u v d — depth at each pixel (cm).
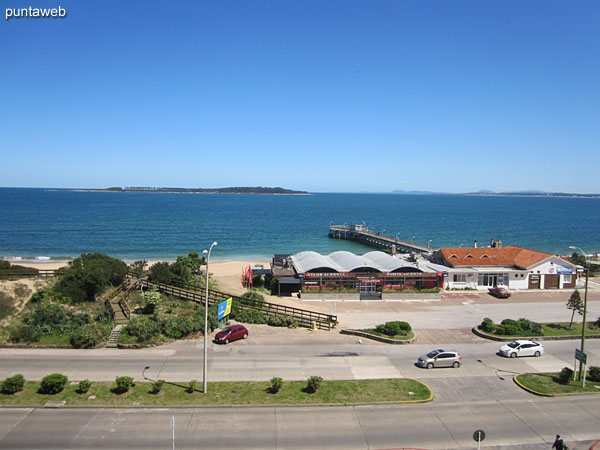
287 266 6600
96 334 3706
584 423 2573
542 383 3119
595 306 5616
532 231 16838
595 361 3644
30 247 10812
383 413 2620
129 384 2769
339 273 5928
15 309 4150
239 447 2225
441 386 3061
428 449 2270
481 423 2545
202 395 2761
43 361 3275
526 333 4297
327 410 2631
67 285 4672
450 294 6200
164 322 3959
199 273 6794
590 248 12875
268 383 3000
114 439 2259
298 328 4400
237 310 4647
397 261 6444
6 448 2148
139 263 6481
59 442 2219
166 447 2203
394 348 3875
